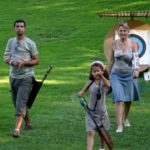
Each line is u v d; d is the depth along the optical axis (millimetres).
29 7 70875
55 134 23516
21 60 23469
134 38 38750
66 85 35594
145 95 32656
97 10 64938
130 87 24391
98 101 20109
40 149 21250
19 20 23719
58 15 65125
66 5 69312
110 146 19484
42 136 23219
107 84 20125
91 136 19828
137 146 21656
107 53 37812
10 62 23422
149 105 29797
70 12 65812
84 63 43812
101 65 20234
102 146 20500
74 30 57500
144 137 23031
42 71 40562
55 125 25125
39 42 53875
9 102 31016
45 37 55906
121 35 24406
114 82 24156
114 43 24625
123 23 24594
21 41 23625
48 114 27484
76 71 40625
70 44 52000
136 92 24641
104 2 67875
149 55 38281
